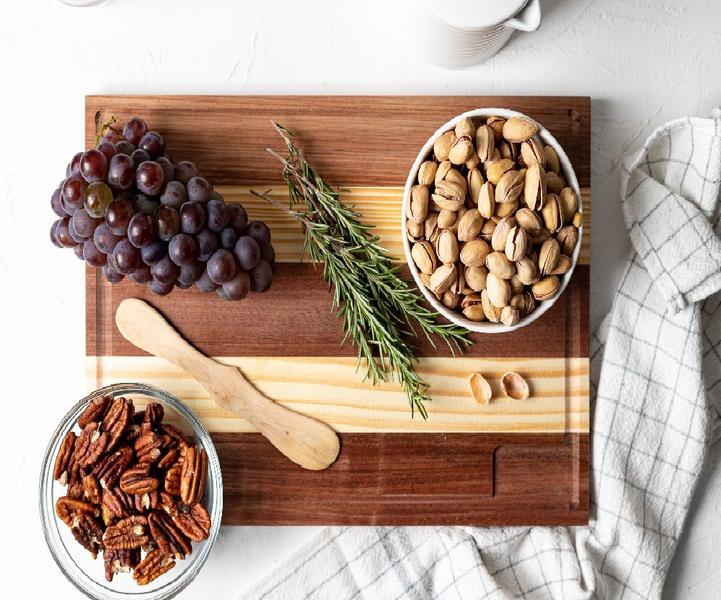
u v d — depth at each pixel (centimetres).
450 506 83
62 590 86
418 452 83
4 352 85
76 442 80
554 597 84
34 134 85
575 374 83
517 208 77
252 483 83
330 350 83
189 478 80
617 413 84
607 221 85
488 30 75
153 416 81
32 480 86
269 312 83
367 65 84
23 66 85
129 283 83
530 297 78
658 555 84
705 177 83
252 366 83
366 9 84
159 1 84
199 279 77
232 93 84
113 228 74
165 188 76
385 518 83
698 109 85
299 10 84
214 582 85
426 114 83
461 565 84
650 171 84
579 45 85
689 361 83
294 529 85
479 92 85
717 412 86
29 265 85
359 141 83
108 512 79
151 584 83
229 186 83
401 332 83
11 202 85
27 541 86
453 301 78
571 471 84
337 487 83
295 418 83
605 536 84
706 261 82
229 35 84
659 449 84
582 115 83
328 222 81
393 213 83
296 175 79
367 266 79
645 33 85
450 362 83
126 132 79
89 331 83
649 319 84
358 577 84
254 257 77
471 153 77
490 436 83
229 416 83
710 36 85
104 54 85
